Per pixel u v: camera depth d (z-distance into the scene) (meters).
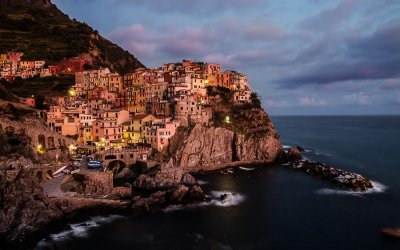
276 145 166.12
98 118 150.38
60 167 107.75
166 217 90.19
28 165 101.69
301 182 126.50
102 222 86.00
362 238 78.94
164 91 172.12
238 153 156.75
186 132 145.88
